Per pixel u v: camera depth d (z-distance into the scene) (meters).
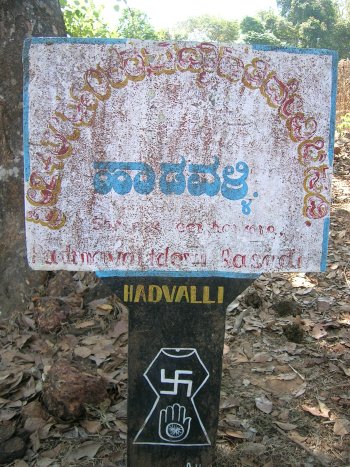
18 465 2.36
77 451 2.44
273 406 2.79
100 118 2.03
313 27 37.72
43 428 2.53
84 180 2.07
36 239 2.12
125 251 2.13
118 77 2.01
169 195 2.09
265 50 2.02
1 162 3.51
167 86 2.02
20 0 3.55
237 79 2.03
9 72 3.48
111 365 3.05
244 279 2.17
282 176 2.11
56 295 3.63
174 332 2.19
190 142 2.06
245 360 3.20
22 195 3.57
